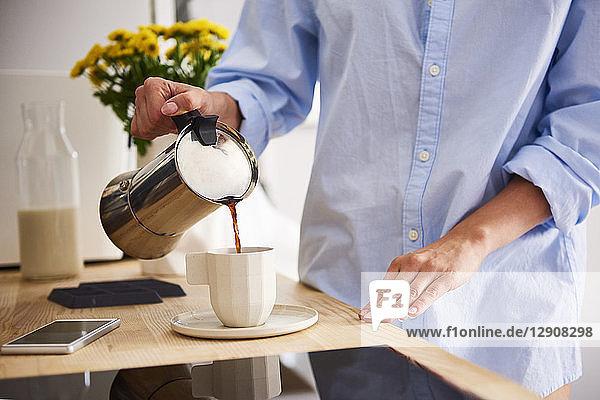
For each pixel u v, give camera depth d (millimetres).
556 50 1134
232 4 2281
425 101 1091
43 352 756
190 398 590
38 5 1878
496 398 562
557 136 1069
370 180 1138
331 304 1022
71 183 1466
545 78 1153
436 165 1091
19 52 1879
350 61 1130
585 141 1041
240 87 1200
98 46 1494
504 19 1043
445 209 1098
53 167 1429
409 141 1114
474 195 1066
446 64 1078
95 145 1696
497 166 1098
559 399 1112
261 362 698
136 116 989
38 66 1900
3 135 1656
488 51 1057
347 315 929
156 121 953
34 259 1422
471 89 1071
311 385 616
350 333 817
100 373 673
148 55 1475
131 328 895
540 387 1093
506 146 1099
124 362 712
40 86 1674
